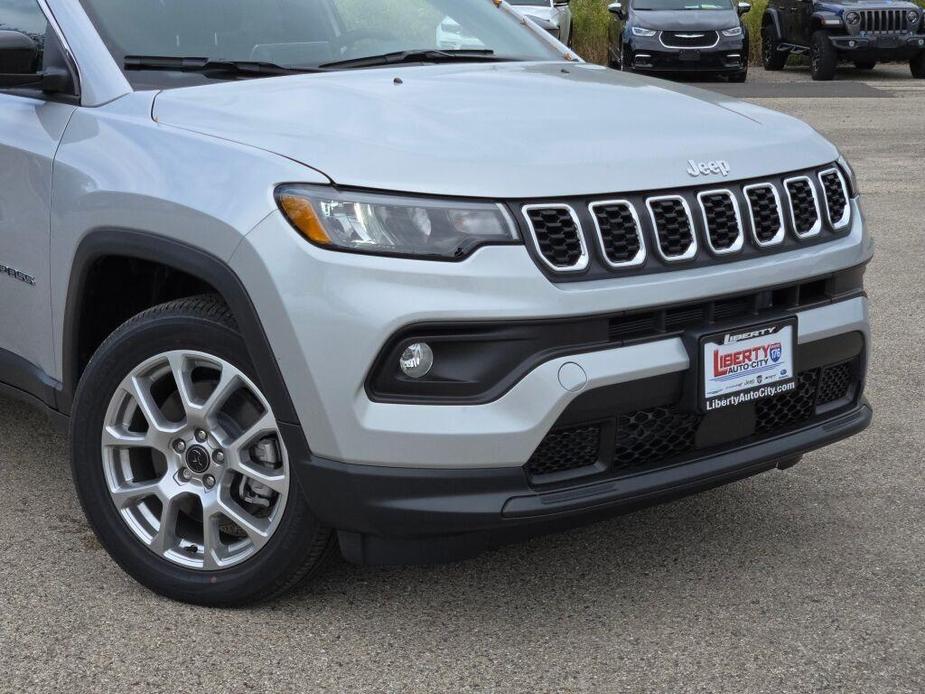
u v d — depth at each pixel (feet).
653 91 11.12
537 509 8.43
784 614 9.50
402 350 8.28
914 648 8.95
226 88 10.34
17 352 11.53
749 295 9.32
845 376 10.43
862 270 10.37
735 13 55.88
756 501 11.84
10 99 11.49
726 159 9.52
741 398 9.20
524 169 8.61
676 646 9.01
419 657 8.88
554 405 8.35
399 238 8.28
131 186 9.48
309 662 8.81
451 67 11.66
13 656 8.90
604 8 67.46
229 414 9.34
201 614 9.55
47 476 12.64
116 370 9.63
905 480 12.35
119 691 8.43
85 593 9.92
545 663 8.79
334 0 12.27
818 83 55.83
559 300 8.34
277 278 8.45
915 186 30.22
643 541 10.92
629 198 8.84
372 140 8.86
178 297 10.53
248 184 8.74
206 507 9.43
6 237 11.15
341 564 10.43
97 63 10.73
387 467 8.43
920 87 53.67
